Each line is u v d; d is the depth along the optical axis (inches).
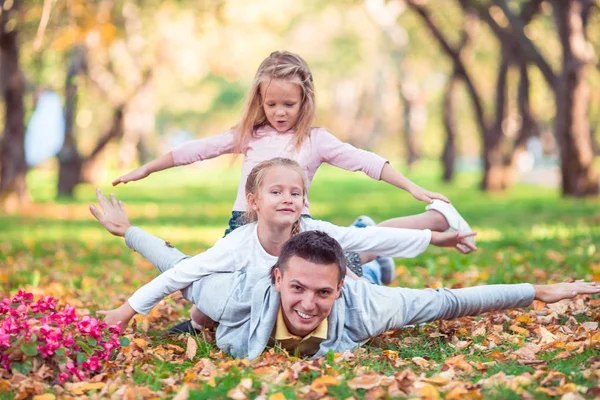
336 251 191.6
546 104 1535.4
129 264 433.4
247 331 202.4
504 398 161.2
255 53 1393.9
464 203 912.9
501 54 1111.0
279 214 202.7
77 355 187.5
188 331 237.0
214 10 890.1
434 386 170.2
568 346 196.5
